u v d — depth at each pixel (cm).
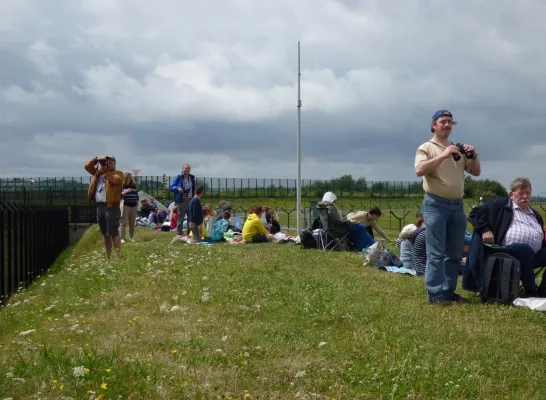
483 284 900
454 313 821
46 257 1919
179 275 1144
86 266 1314
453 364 584
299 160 2558
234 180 7206
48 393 490
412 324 752
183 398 490
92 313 842
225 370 566
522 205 921
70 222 3312
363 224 1755
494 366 589
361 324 753
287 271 1202
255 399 497
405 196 7700
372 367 571
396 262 1290
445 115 898
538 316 802
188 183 2158
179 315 805
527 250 897
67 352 610
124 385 505
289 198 7250
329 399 500
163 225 2803
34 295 1131
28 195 4144
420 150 902
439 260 898
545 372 577
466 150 899
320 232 1705
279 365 584
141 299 916
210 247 1739
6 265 1253
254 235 2020
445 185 892
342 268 1268
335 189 7700
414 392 512
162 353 614
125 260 1374
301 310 818
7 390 496
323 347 645
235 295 932
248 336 684
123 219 2078
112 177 1472
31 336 716
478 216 913
